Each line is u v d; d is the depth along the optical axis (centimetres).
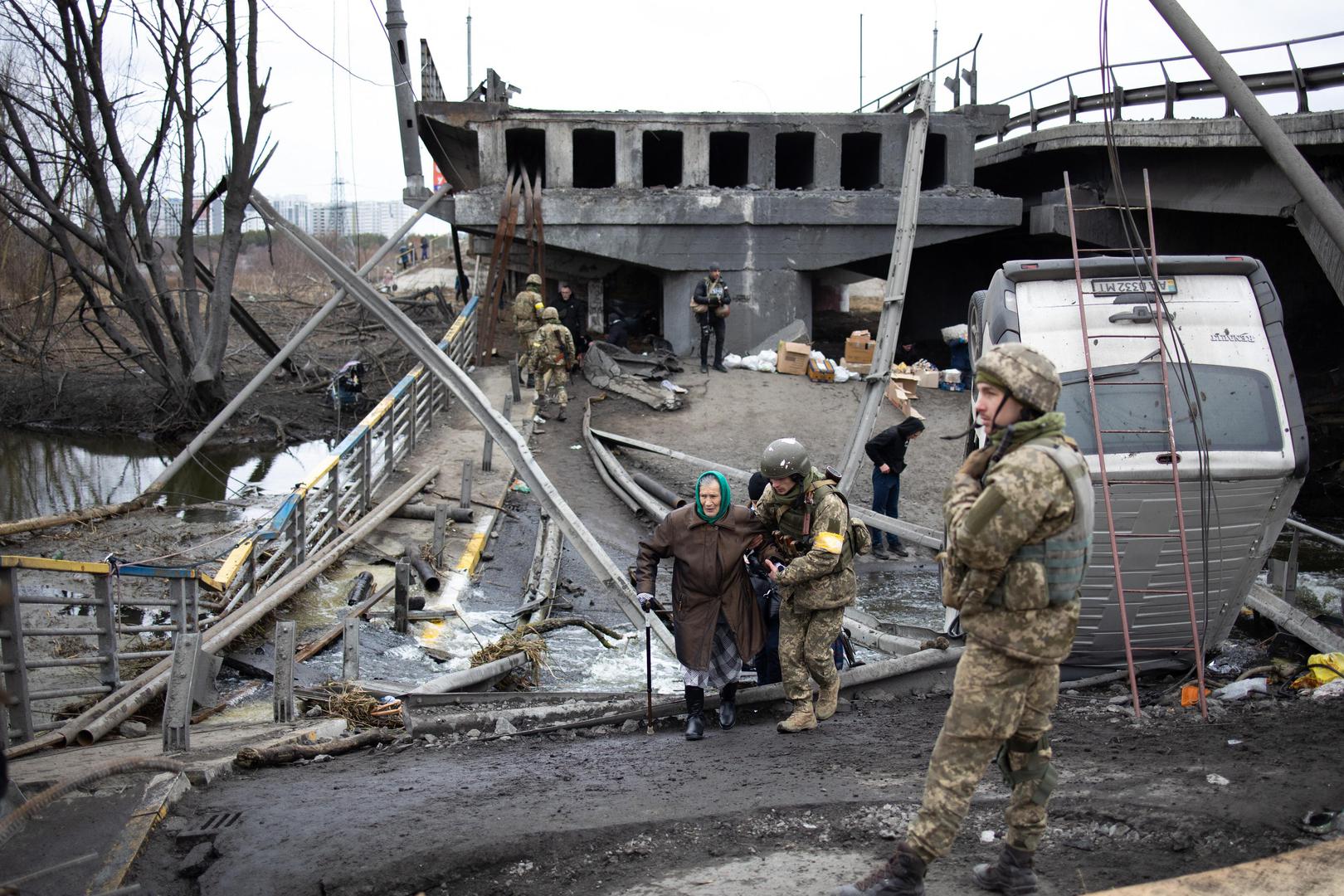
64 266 3138
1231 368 730
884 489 1501
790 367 2402
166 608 1038
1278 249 2403
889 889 339
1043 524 323
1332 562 1421
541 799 507
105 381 2778
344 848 439
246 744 652
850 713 693
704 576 637
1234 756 498
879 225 2552
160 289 2362
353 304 3984
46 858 437
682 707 714
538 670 929
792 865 400
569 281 2905
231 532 1391
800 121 2542
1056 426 333
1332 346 2353
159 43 2177
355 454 1576
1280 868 320
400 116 2466
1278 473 715
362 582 1197
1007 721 332
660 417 2139
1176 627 762
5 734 628
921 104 1528
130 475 2050
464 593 1248
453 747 667
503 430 993
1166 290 741
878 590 1352
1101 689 758
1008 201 2536
